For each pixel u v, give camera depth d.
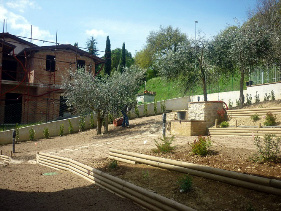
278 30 17.16
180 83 21.11
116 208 5.28
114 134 16.77
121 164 7.96
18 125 21.02
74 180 7.92
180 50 19.11
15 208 5.05
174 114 19.31
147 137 12.86
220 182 5.36
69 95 18.09
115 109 17.62
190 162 6.54
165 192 5.30
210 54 18.27
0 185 7.24
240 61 16.70
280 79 18.83
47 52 25.09
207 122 14.41
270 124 11.62
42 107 24.19
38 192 6.48
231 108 18.16
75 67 25.78
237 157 6.49
